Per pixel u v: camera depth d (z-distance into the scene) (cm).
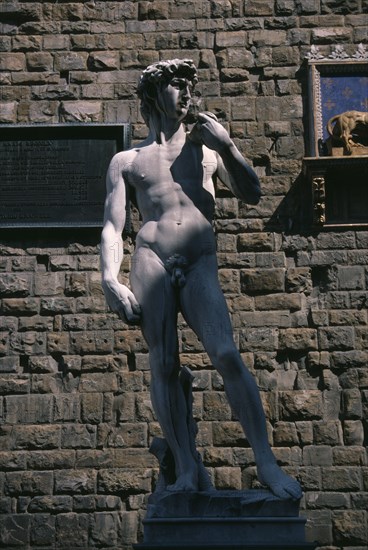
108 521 1420
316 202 1552
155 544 853
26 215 1577
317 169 1554
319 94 1627
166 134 1013
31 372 1501
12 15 1694
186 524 866
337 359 1491
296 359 1498
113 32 1683
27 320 1527
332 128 1598
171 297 951
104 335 1517
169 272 955
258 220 1570
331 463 1437
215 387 1477
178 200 977
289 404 1467
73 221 1573
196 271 954
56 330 1523
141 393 1484
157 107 1017
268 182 1594
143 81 1020
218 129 975
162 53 1670
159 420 937
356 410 1462
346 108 1623
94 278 1551
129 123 1625
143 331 956
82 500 1430
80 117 1636
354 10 1681
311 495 1419
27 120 1636
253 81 1652
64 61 1669
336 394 1473
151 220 980
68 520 1423
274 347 1499
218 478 1431
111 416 1473
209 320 934
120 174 1009
